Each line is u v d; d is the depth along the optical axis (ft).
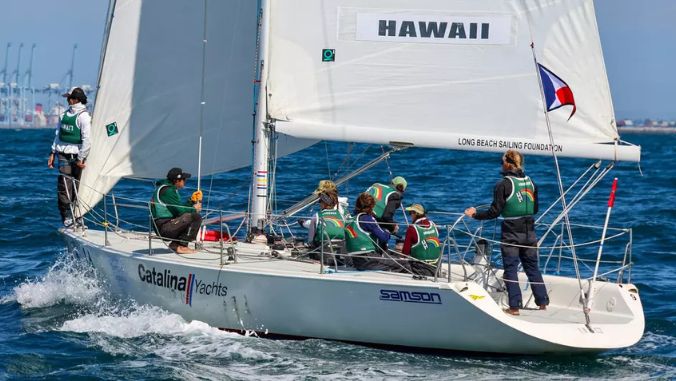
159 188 133.69
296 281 118.11
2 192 283.59
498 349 114.52
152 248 136.77
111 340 123.24
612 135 127.54
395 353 116.67
